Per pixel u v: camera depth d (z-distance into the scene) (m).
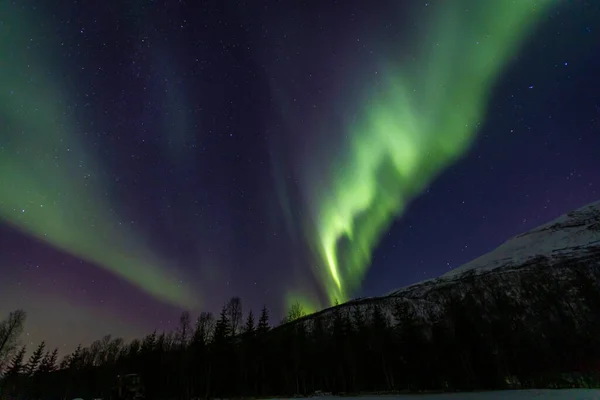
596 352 48.53
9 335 53.91
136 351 73.69
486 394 33.22
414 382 52.62
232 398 53.22
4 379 62.06
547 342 55.75
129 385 38.03
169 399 57.66
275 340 66.69
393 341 60.66
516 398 26.67
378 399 34.56
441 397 32.97
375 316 70.25
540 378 44.25
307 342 67.06
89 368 73.81
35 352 73.25
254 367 60.59
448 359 50.12
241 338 67.25
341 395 48.06
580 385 39.53
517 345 51.97
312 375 61.06
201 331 66.12
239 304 74.50
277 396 54.38
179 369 61.88
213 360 60.41
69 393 70.25
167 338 73.75
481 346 48.50
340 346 60.22
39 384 69.69
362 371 58.41
